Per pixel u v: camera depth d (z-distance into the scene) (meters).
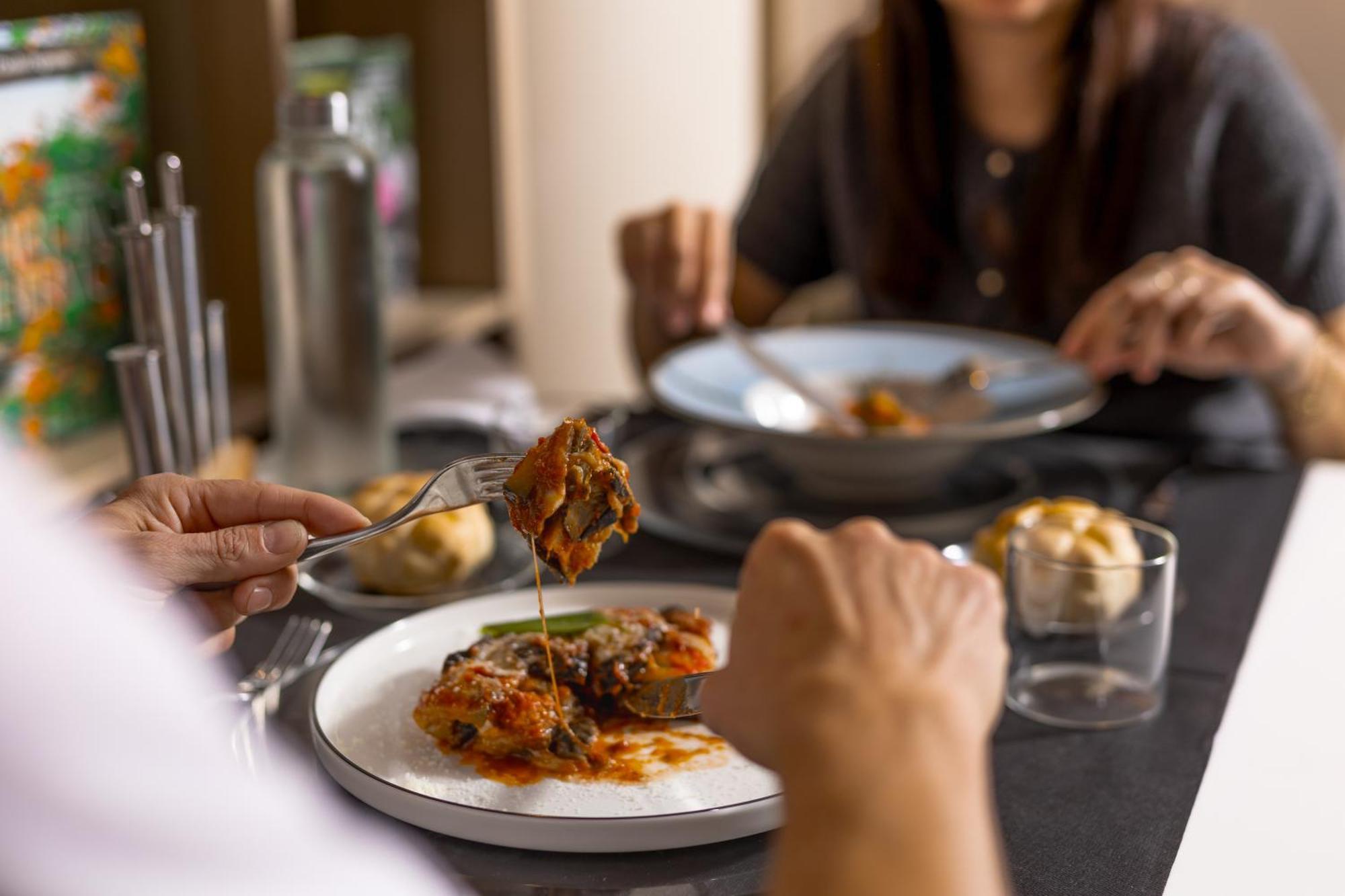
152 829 0.38
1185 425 1.48
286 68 1.37
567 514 0.78
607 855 0.73
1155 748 0.83
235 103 1.36
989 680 0.63
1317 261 1.47
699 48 2.14
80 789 0.37
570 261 2.02
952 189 1.57
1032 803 0.79
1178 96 1.47
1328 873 0.74
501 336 1.76
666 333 1.58
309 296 1.13
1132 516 1.12
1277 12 2.31
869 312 1.67
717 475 1.22
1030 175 1.53
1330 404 1.35
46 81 1.19
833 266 1.78
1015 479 1.21
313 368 1.15
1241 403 1.50
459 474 0.78
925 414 1.28
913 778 0.56
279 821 0.43
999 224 1.56
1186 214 1.48
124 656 0.38
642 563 1.05
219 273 1.41
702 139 2.19
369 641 0.88
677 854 0.73
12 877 0.36
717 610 0.93
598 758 0.78
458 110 1.67
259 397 1.41
